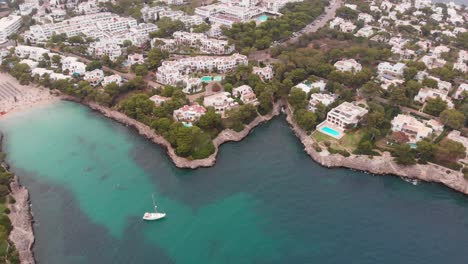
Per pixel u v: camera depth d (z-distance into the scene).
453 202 179.50
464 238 157.88
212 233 162.62
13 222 165.50
